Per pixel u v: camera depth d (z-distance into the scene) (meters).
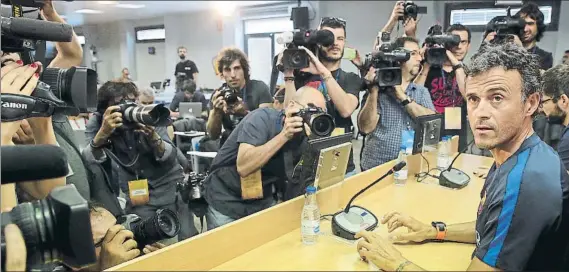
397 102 2.47
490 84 1.10
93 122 2.13
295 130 1.71
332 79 2.19
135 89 2.21
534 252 0.96
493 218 1.04
